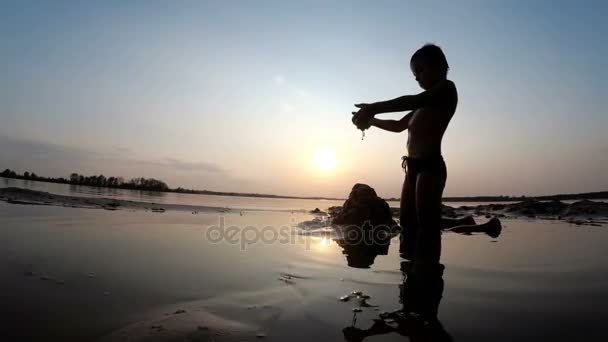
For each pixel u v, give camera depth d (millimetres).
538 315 1624
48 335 1334
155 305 1700
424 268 2547
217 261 2699
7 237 3320
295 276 2312
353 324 1510
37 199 7855
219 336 1361
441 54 4121
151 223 5027
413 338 1375
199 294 1891
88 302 1706
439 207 3861
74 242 3223
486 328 1471
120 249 3000
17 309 1581
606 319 1573
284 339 1351
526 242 3938
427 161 3859
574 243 3885
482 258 2982
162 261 2621
